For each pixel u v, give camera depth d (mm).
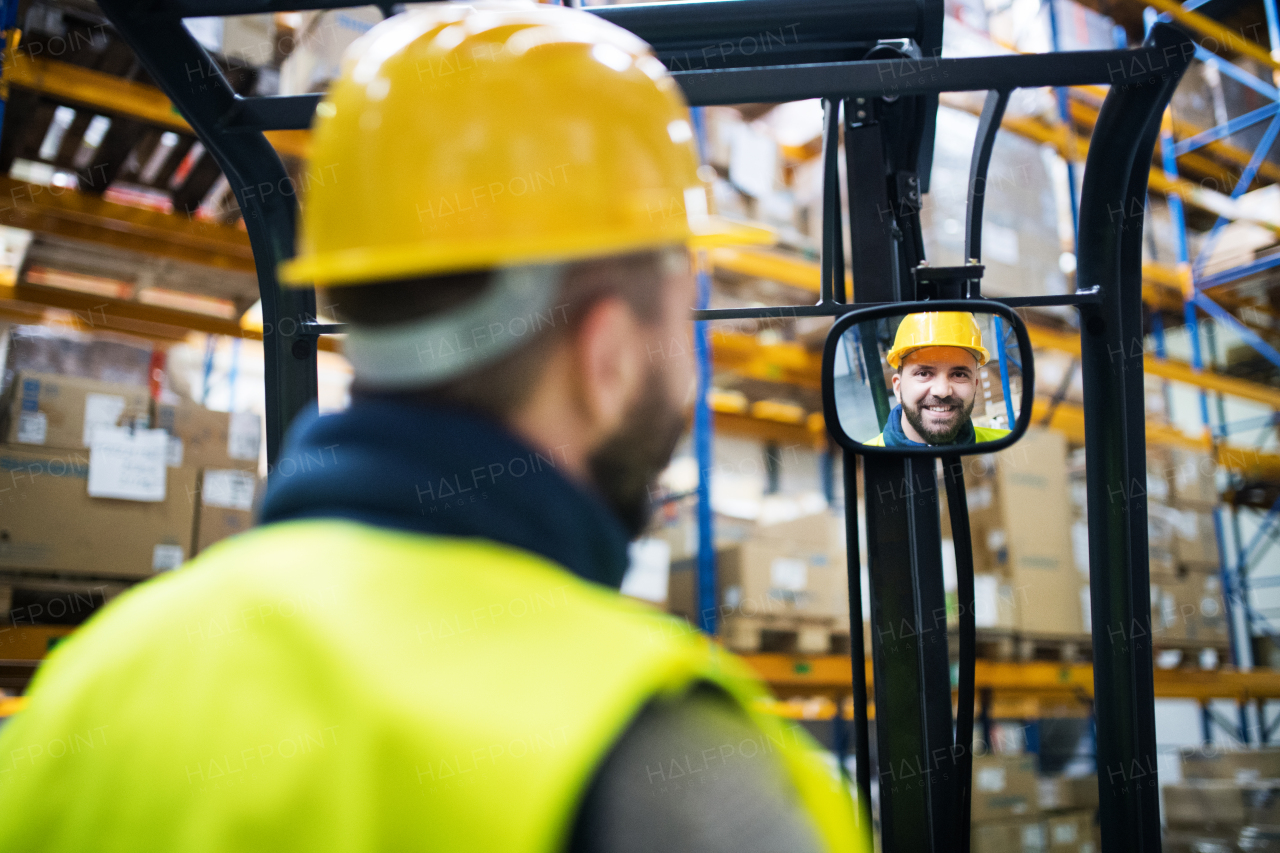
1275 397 8602
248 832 383
